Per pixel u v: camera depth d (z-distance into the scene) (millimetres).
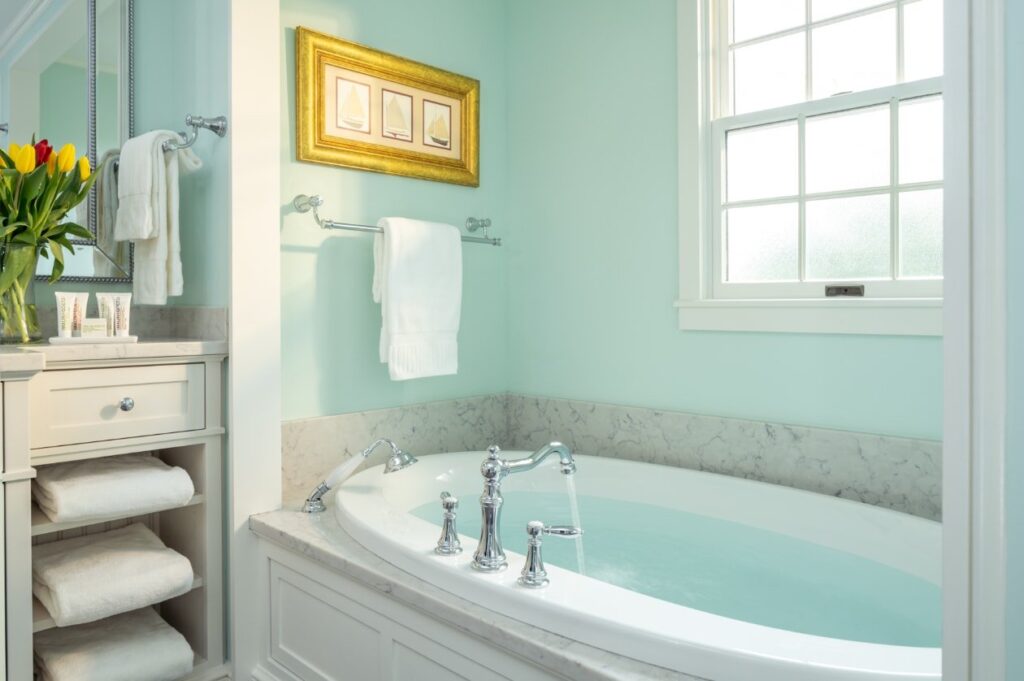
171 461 2018
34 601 1664
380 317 2383
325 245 2230
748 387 2131
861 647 1016
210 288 1985
